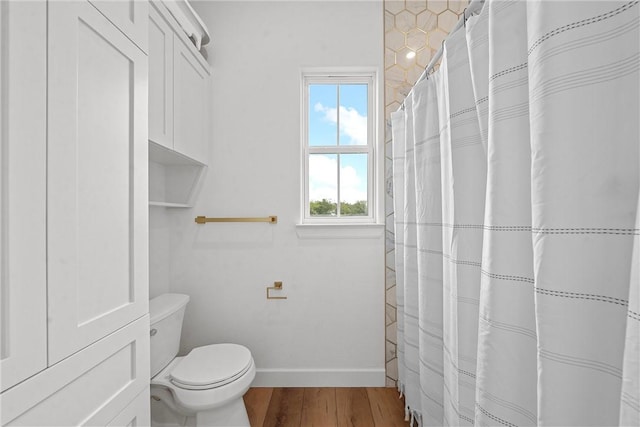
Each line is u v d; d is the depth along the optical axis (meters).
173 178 1.92
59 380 0.63
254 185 1.98
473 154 0.97
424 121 1.34
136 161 0.89
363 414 1.69
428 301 1.31
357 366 1.98
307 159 2.08
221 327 1.98
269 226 1.98
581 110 0.53
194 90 1.73
